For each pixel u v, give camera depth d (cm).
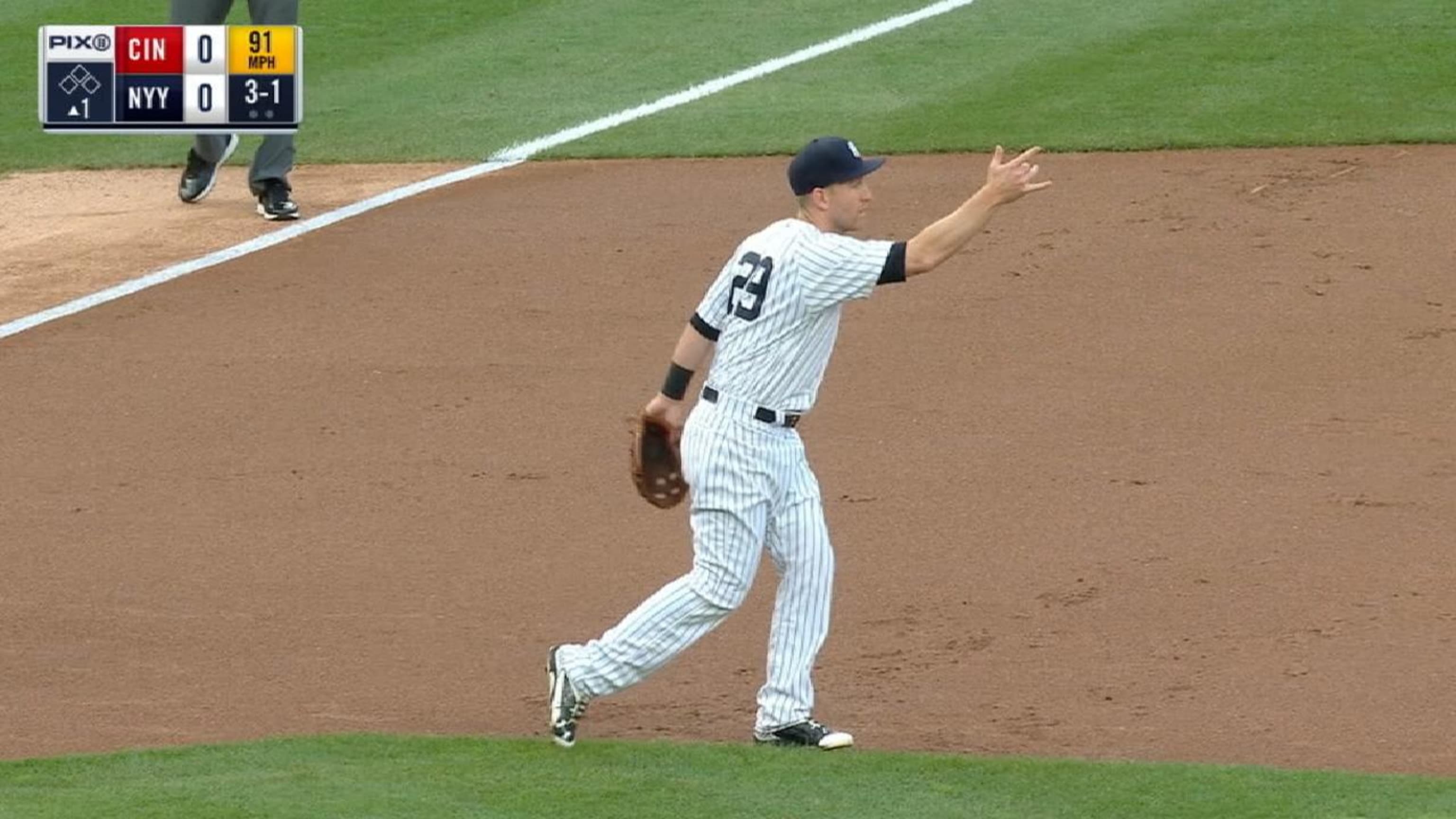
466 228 5262
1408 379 3984
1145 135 5678
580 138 6031
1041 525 3431
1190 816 2356
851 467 3709
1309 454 3669
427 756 2586
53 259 5228
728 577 2592
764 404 2558
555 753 2594
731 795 2427
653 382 4162
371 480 3744
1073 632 3050
